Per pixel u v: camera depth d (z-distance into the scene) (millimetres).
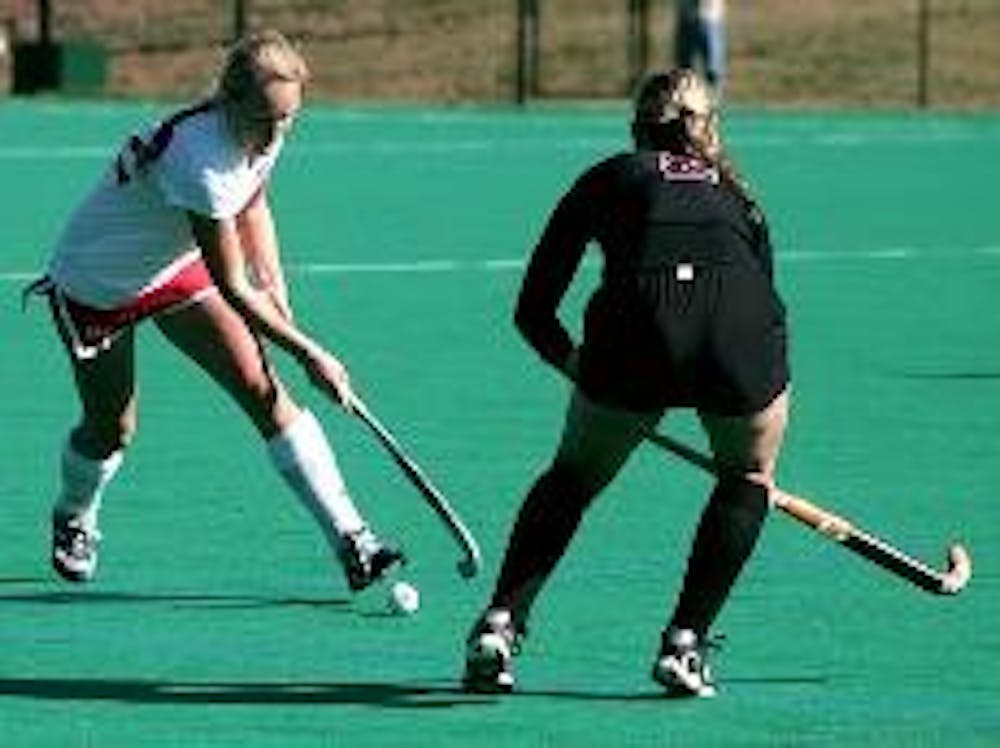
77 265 30422
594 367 26578
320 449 30656
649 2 137125
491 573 33312
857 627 30656
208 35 135125
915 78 134375
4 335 53844
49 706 26625
